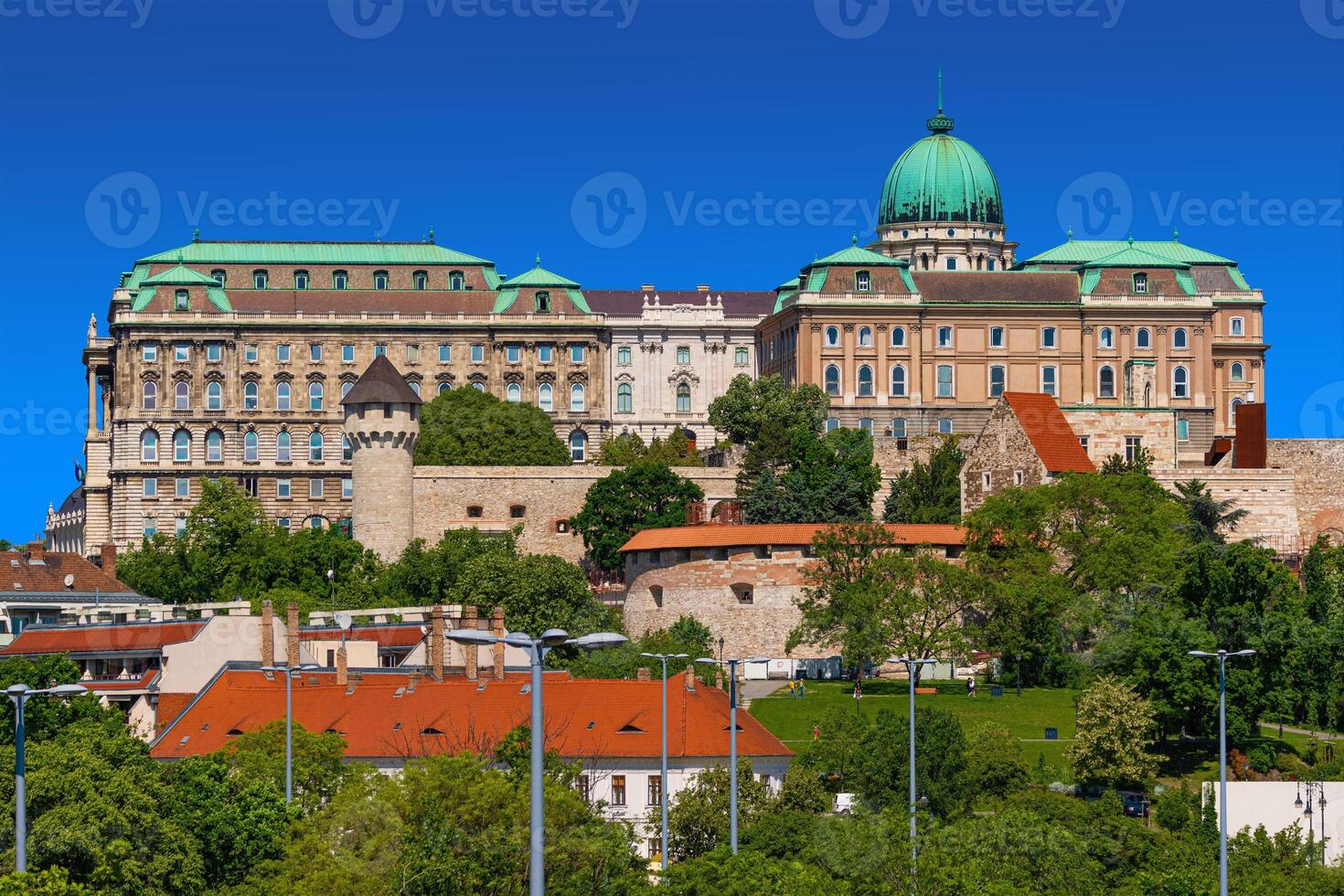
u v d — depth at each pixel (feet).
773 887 628.28
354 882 634.84
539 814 455.63
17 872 596.70
